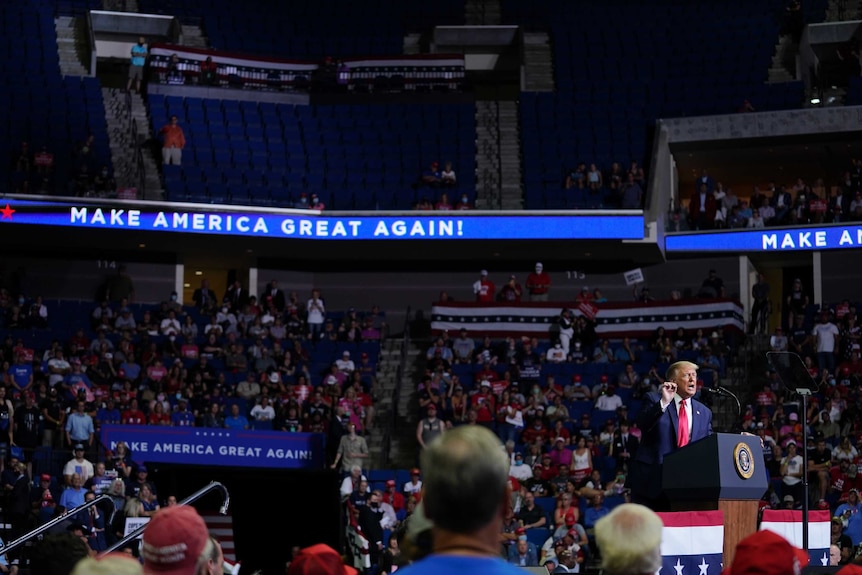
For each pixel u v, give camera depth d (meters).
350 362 23.17
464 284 27.67
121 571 3.07
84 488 16.80
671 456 6.64
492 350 24.06
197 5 32.34
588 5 33.09
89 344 22.89
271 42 31.95
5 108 27.47
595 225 25.73
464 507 2.64
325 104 30.52
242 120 29.20
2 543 15.15
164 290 26.86
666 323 24.86
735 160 28.88
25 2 30.88
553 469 19.00
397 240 26.08
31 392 19.16
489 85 32.97
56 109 27.92
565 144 28.77
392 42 32.38
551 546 16.30
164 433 19.28
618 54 31.67
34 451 18.42
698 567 6.25
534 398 21.61
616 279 27.44
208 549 3.52
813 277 26.64
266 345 24.03
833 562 10.19
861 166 26.66
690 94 29.92
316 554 3.73
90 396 20.42
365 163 28.58
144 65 29.98
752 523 6.70
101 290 26.45
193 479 17.38
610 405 21.42
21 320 23.59
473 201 27.55
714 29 31.91
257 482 14.48
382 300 27.64
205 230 25.20
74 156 26.62
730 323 24.48
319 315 25.02
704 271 26.95
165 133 27.47
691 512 6.27
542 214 25.78
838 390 20.73
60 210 24.53
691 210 27.19
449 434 2.73
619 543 3.47
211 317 24.73
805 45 30.53
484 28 32.59
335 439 19.67
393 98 30.42
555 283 27.55
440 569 2.57
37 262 26.33
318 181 27.97
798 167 29.06
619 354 23.67
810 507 15.97
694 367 7.31
